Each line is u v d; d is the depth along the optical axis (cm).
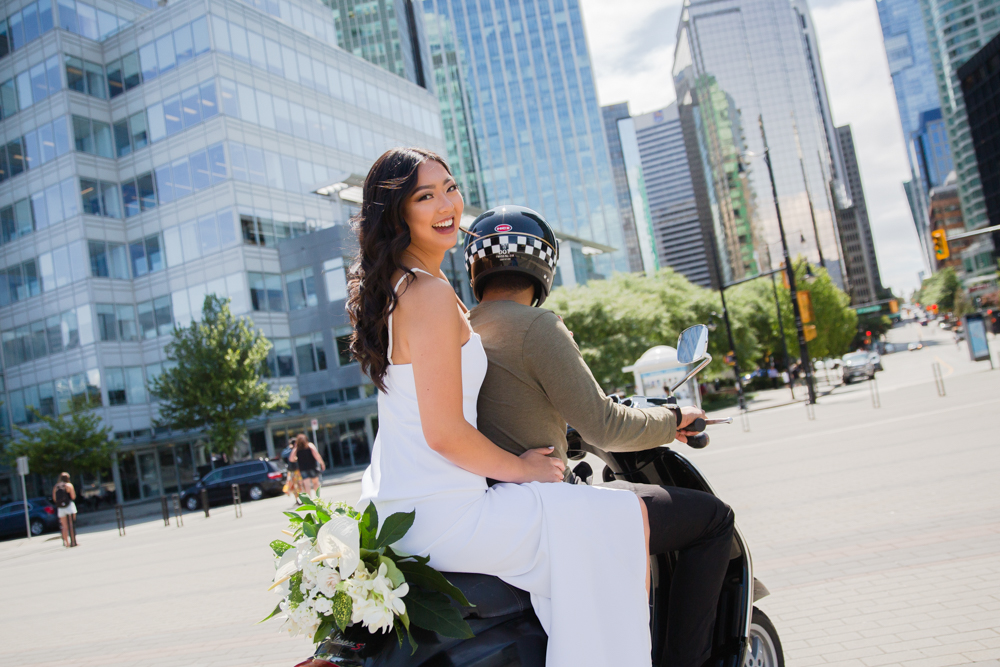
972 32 13225
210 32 3478
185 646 523
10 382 3862
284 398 3153
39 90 3697
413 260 163
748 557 212
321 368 3584
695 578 196
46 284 3712
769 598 426
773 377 5916
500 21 11306
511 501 157
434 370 149
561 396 172
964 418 1260
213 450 3061
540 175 10931
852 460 986
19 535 2678
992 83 8844
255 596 680
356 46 7881
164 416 2997
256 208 3562
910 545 493
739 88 16500
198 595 736
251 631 540
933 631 334
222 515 1948
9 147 3812
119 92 3759
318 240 3559
